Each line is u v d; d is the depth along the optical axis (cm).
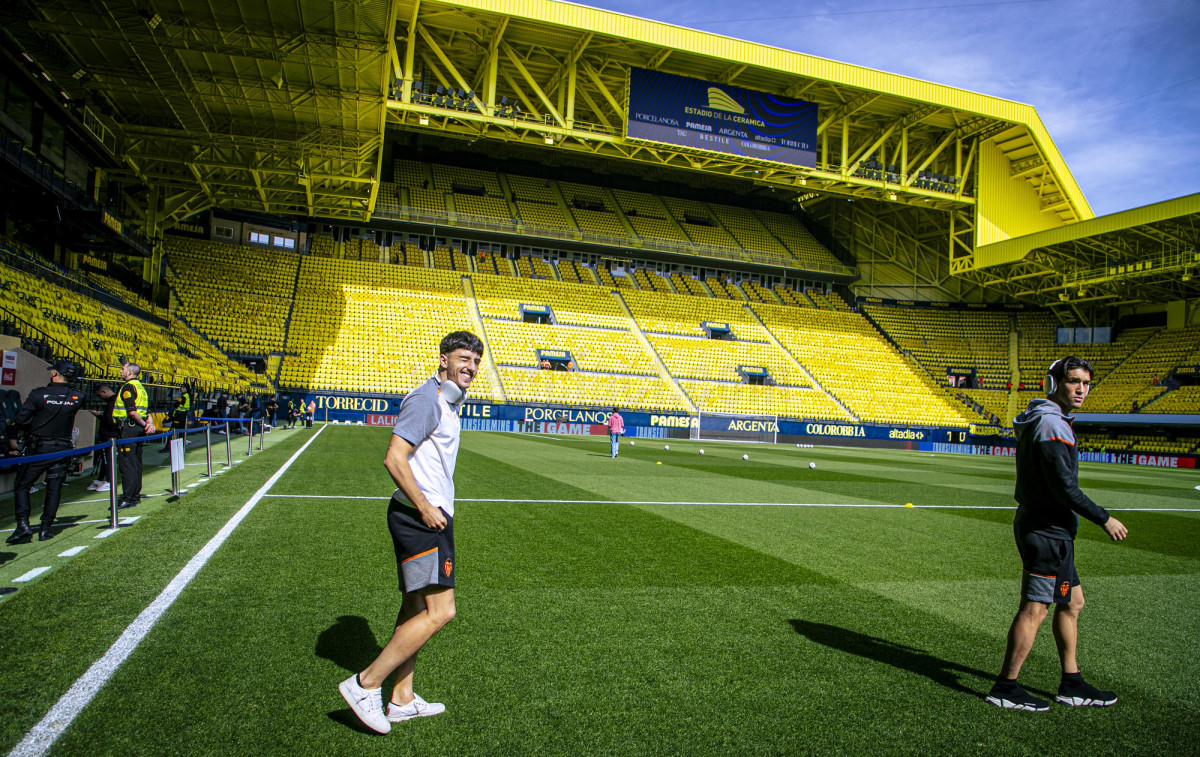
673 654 382
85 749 255
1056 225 4347
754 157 3450
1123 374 4144
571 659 367
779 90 3634
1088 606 536
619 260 4722
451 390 297
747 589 529
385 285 3859
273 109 2270
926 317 4894
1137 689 366
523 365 3594
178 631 379
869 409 3950
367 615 418
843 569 616
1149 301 4253
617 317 4162
